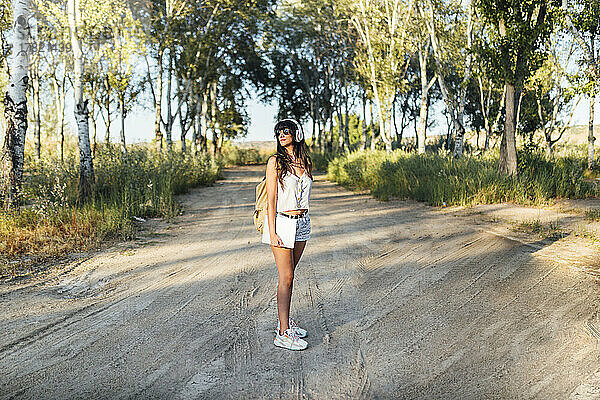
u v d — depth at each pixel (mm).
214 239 8531
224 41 30797
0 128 9766
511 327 4270
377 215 11242
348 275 6094
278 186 3941
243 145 60562
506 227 8883
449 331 4211
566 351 3760
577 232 8195
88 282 5828
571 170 14266
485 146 29125
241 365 3613
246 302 5078
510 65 13836
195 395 3180
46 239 7688
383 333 4199
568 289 5277
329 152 40062
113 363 3648
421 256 6984
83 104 11945
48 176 11812
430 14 22094
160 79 23859
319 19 32906
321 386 3289
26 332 4262
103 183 12453
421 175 15359
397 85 24000
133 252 7461
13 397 3156
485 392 3176
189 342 4043
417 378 3383
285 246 3883
